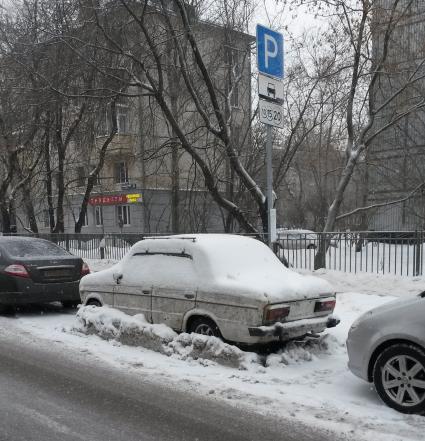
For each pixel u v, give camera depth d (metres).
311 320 6.29
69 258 9.91
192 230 24.14
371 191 23.69
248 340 5.90
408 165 21.75
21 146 21.77
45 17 16.47
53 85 15.86
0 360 6.43
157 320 6.96
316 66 18.66
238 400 4.96
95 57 14.70
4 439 4.10
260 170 18.98
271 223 8.63
